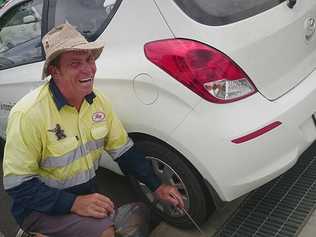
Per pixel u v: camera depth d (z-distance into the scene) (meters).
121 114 2.72
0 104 3.73
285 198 2.97
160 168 2.77
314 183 3.06
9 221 3.39
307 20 2.81
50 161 2.17
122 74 2.64
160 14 2.50
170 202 2.60
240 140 2.37
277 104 2.52
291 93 2.62
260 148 2.43
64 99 2.12
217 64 2.38
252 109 2.44
